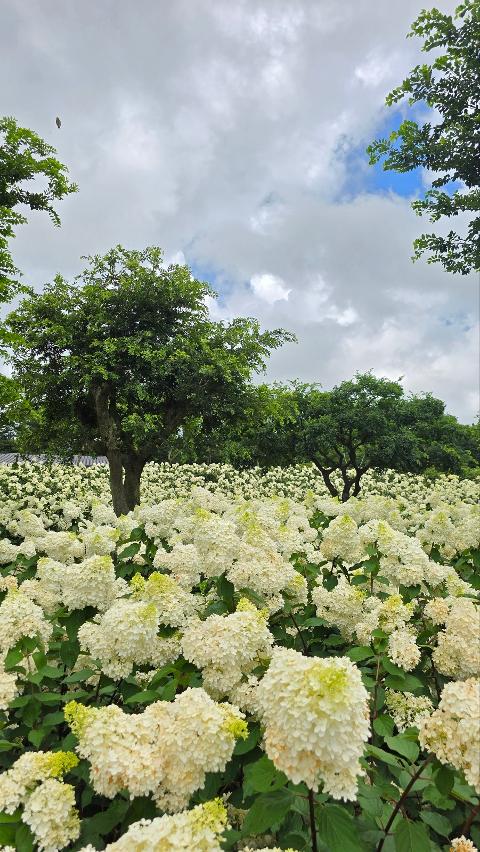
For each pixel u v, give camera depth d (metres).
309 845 1.85
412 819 2.14
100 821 1.96
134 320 10.53
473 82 9.70
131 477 11.11
